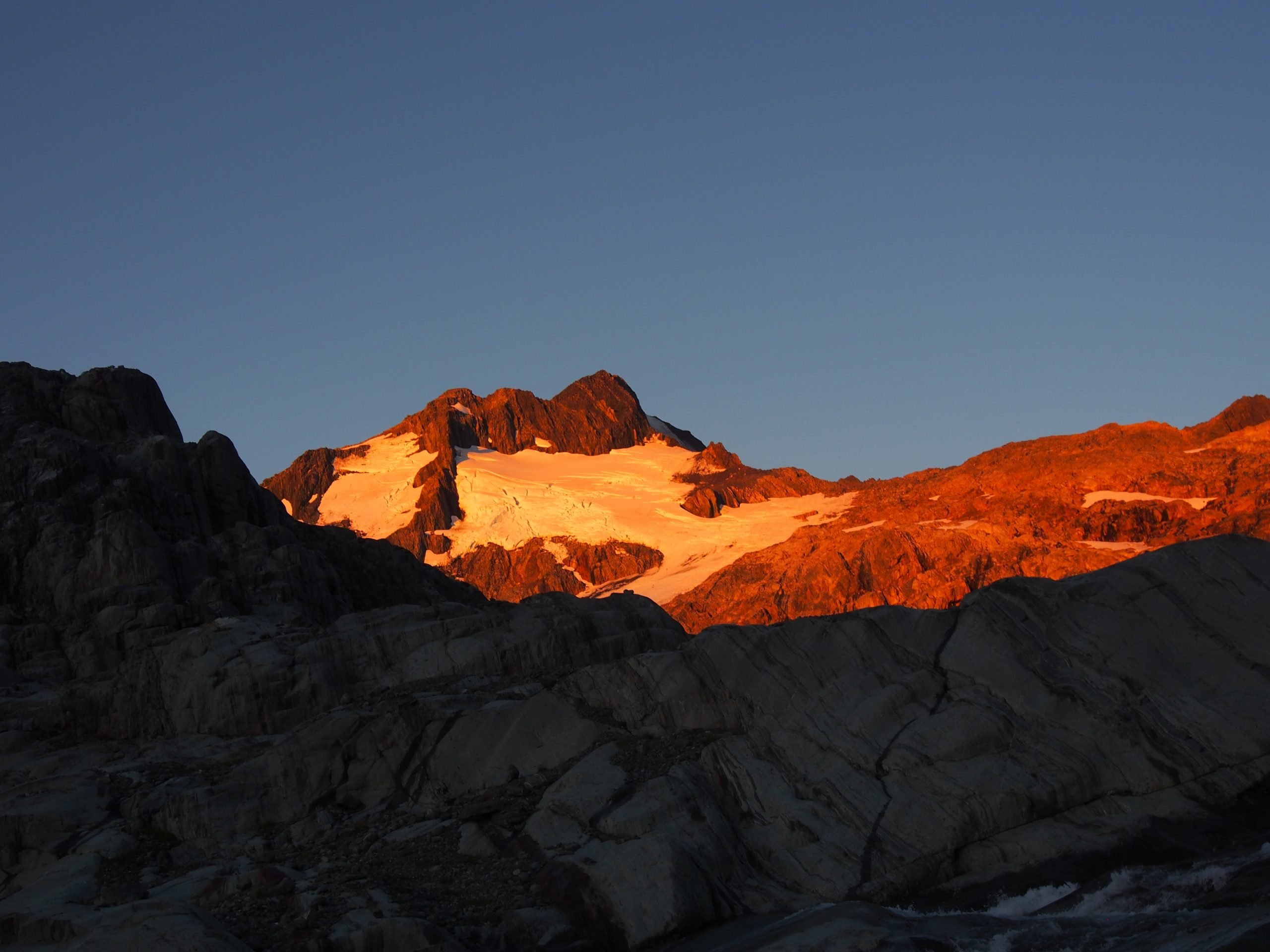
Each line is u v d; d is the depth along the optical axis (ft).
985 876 81.46
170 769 114.42
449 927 80.84
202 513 175.22
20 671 140.46
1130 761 86.53
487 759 104.83
